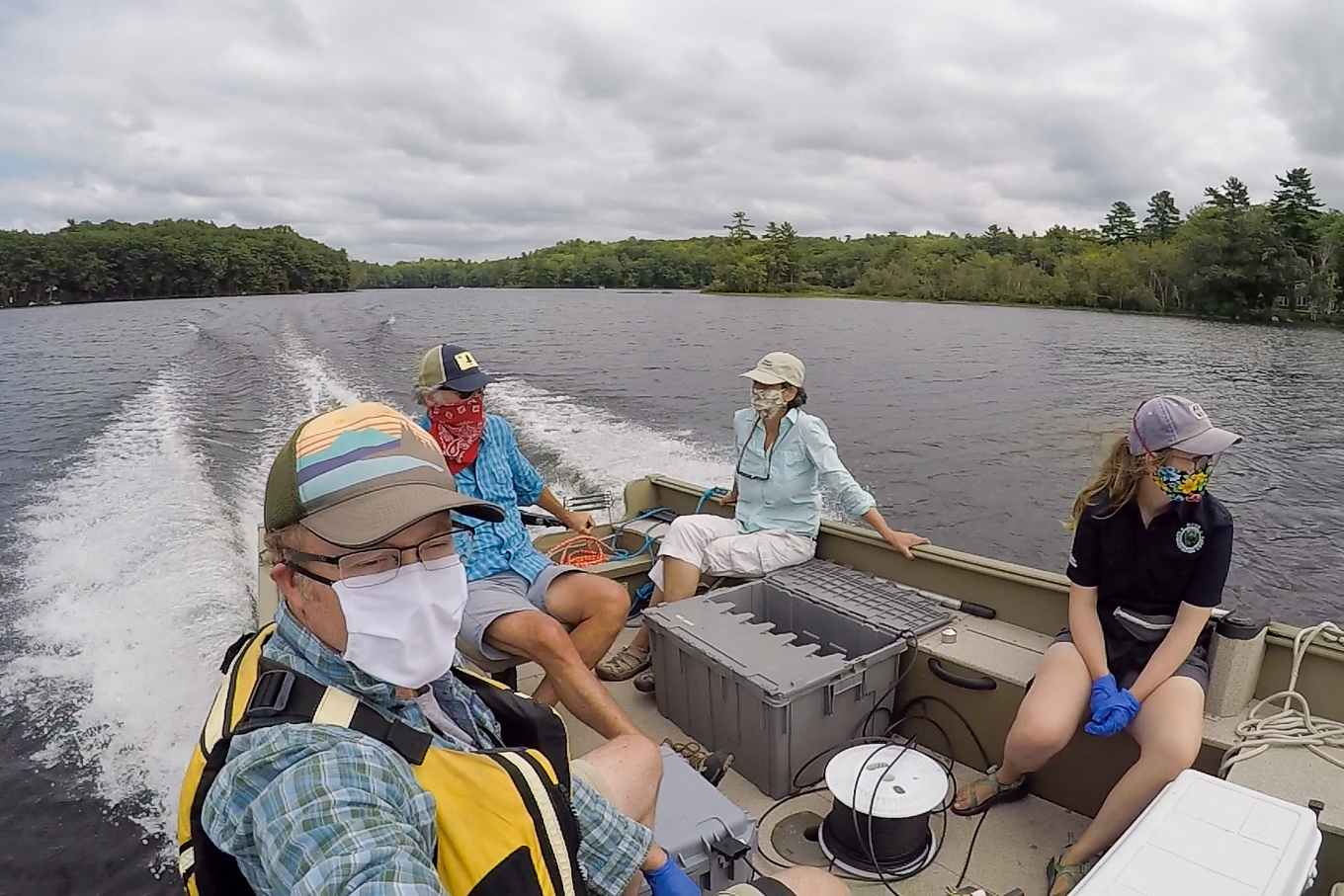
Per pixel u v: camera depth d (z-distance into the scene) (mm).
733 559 3438
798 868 1685
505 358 23500
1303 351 28984
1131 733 2268
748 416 3662
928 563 3209
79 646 5340
